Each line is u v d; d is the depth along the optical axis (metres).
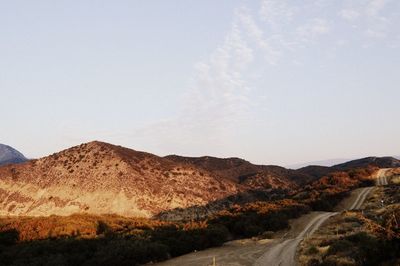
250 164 157.00
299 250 31.02
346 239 28.80
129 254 29.20
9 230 35.97
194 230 38.03
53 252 30.30
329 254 26.00
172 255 32.88
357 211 50.34
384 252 19.83
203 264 28.28
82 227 39.34
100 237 34.97
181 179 92.94
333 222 45.00
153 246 30.72
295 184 122.12
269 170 150.75
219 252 32.97
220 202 87.12
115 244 31.19
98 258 28.36
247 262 28.62
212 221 47.16
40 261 27.44
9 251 30.72
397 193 62.06
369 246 22.38
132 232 37.56
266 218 46.59
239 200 91.00
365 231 30.03
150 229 41.16
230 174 136.75
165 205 79.56
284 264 27.28
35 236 35.34
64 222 40.12
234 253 32.06
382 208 48.16
